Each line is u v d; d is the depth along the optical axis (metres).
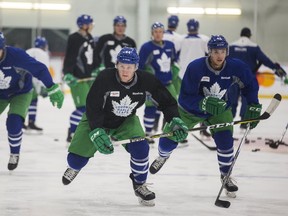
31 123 15.08
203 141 13.86
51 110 21.69
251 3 31.03
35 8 31.00
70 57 12.72
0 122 17.34
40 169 9.95
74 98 12.94
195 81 7.73
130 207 7.39
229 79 7.69
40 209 7.22
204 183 8.98
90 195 8.03
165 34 15.67
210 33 31.52
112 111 7.04
